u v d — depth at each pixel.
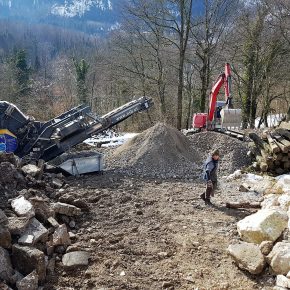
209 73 23.95
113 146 15.78
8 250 5.46
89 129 11.66
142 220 7.52
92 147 15.55
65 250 6.07
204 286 5.40
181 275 5.65
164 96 27.66
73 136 11.45
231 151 12.60
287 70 23.55
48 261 5.67
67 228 6.93
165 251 6.31
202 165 12.05
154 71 27.36
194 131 15.23
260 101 27.55
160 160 11.67
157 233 6.96
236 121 13.11
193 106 31.05
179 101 23.05
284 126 12.68
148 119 30.69
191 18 22.75
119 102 36.16
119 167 11.57
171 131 12.69
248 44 23.38
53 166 10.42
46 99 36.72
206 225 7.37
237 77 26.16
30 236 5.67
